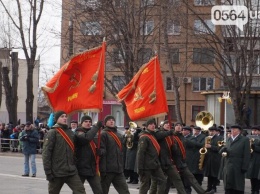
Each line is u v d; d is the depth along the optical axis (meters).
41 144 37.91
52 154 13.04
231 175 16.94
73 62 14.36
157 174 15.79
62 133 13.09
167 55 35.34
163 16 34.31
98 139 14.27
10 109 45.97
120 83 46.25
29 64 42.69
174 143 16.45
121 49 35.78
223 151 17.19
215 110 40.53
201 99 57.62
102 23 36.09
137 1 36.44
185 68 43.25
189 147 20.42
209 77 56.59
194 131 20.73
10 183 21.50
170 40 42.19
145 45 38.41
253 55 31.78
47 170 12.90
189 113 58.25
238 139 17.03
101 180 14.72
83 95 14.42
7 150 40.22
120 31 37.03
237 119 31.64
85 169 13.84
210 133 20.70
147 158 15.70
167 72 55.34
